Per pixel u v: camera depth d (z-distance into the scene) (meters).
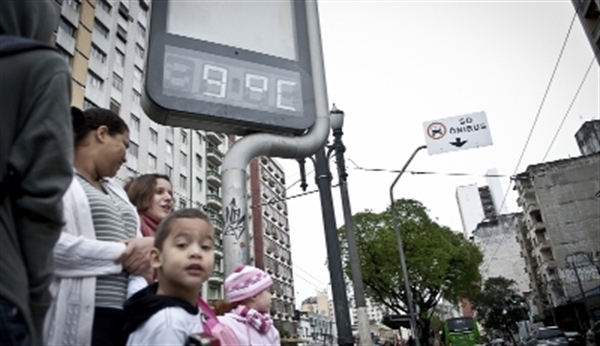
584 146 48.22
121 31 26.88
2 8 1.32
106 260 1.82
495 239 66.56
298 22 5.31
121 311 1.87
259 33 5.00
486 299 49.66
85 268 1.77
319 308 91.31
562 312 42.94
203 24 4.71
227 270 4.06
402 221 32.28
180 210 1.99
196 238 1.89
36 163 1.20
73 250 1.73
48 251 1.22
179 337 1.67
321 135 4.88
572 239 44.72
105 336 1.79
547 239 46.66
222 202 4.31
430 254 30.89
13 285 1.10
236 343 2.42
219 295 31.48
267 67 4.84
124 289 1.93
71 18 22.22
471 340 29.83
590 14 18.84
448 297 34.66
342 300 7.20
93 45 23.89
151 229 2.53
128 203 2.24
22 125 1.24
